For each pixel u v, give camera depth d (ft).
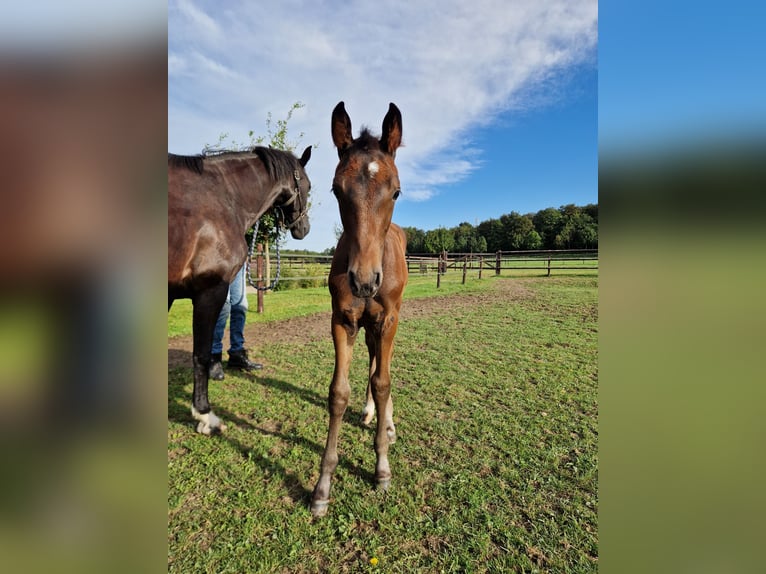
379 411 7.47
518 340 19.57
